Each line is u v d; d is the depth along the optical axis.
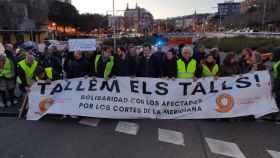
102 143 5.82
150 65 7.83
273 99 7.12
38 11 61.03
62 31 76.25
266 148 5.54
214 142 5.82
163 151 5.42
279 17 54.62
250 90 7.13
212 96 7.20
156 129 6.59
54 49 9.70
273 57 7.97
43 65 8.80
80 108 7.36
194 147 5.58
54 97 7.42
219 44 34.03
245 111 7.11
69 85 7.45
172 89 7.25
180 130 6.52
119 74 7.87
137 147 5.61
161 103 7.28
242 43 28.28
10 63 8.55
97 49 8.65
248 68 7.87
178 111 7.28
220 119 7.25
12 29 50.47
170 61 7.39
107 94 7.37
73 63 7.96
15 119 7.46
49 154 5.34
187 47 7.44
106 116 7.32
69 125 6.96
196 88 7.21
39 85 7.44
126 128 6.68
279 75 7.39
